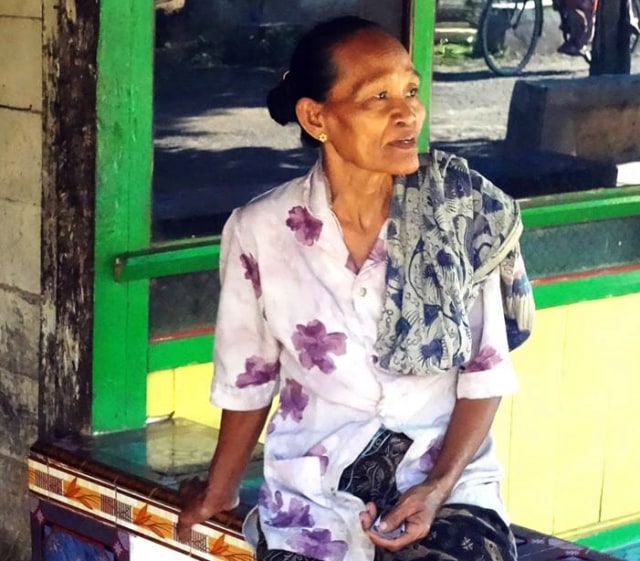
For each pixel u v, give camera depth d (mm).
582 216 4082
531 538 2779
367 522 2213
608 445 4395
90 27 3189
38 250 3420
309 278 2340
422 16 3648
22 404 3549
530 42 3928
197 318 3488
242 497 2930
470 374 2338
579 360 4262
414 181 2314
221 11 3383
